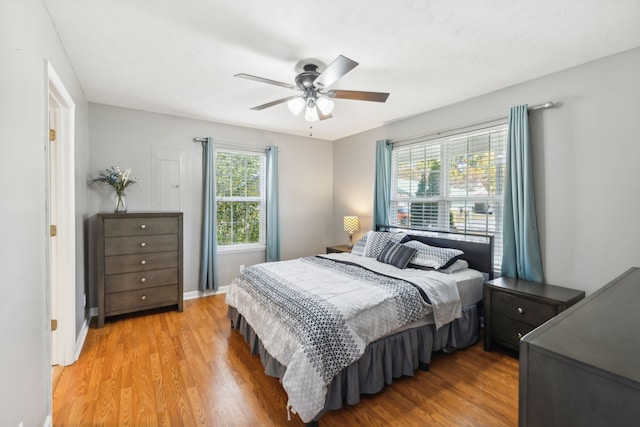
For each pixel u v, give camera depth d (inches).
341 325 73.7
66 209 93.4
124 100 132.3
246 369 92.0
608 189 91.3
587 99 95.1
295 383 65.2
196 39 82.2
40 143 62.3
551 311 88.3
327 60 93.3
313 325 71.4
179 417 71.0
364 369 78.7
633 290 48.3
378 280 100.3
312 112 103.0
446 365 95.8
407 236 142.6
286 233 194.7
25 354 53.5
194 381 85.4
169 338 113.0
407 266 124.1
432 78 107.1
